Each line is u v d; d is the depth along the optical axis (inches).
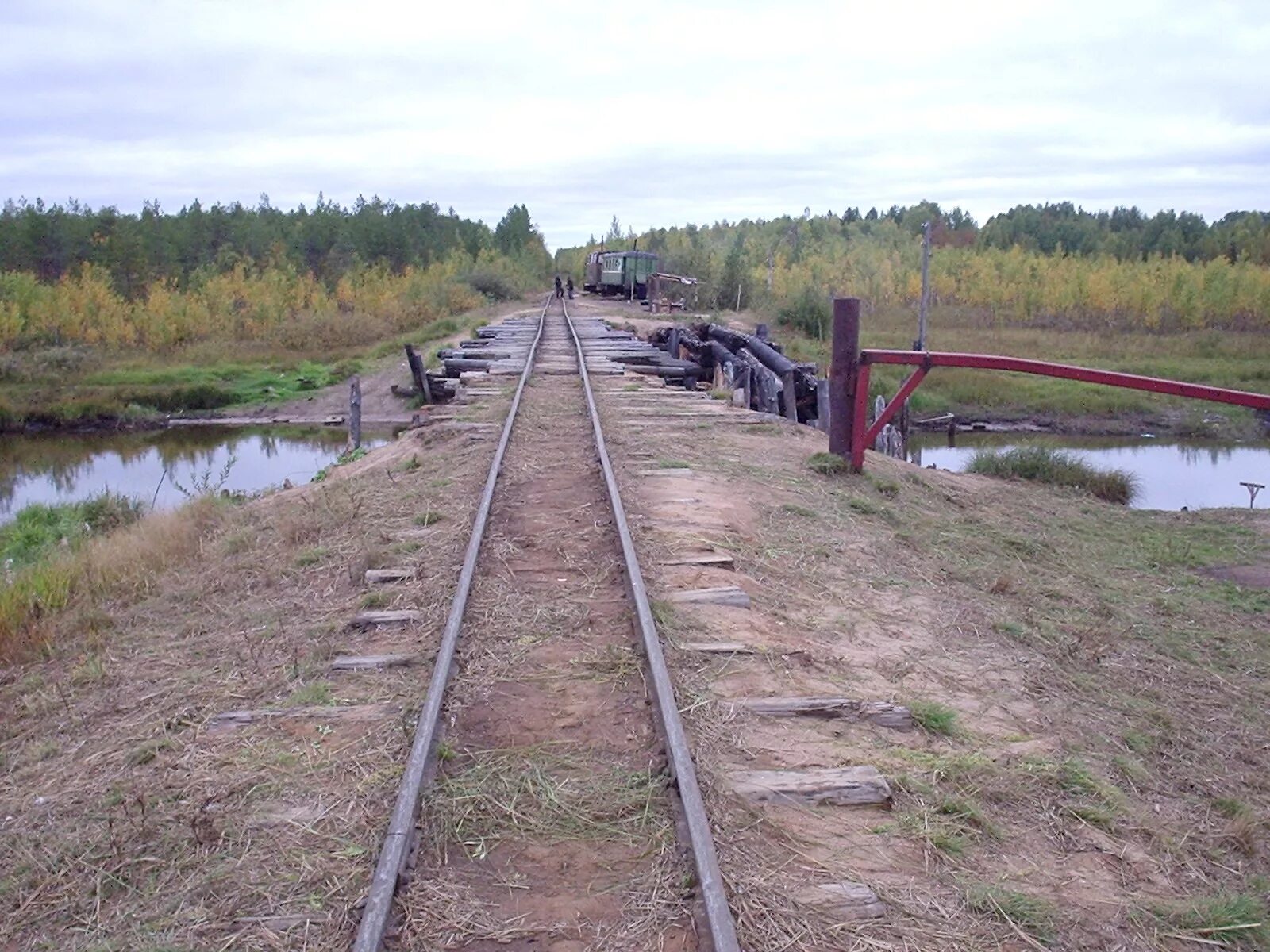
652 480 369.4
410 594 249.3
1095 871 151.6
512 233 3912.4
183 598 280.2
